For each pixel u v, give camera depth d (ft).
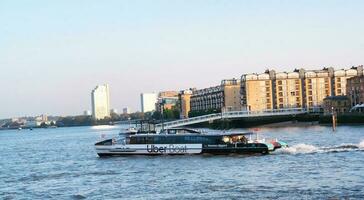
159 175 226.79
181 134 302.25
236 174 217.15
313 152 281.13
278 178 200.85
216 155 292.40
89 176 238.27
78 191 198.80
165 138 303.48
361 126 534.37
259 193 173.27
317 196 164.25
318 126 602.85
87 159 319.68
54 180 233.35
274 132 518.37
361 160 238.07
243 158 272.31
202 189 186.09
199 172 228.84
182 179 211.61
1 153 452.35
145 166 260.62
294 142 358.43
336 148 293.43
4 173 274.98
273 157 269.64
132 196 181.37
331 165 227.40
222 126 643.45
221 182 198.90
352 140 358.43
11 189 214.48
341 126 560.61
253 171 223.10
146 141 307.17
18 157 389.39
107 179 224.94
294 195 167.22
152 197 177.17
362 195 162.91
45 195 195.31
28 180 239.71
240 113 655.35
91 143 526.16
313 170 215.72
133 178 222.89
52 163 316.40
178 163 264.93
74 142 584.40
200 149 296.10
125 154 312.71
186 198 171.94
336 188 174.70
